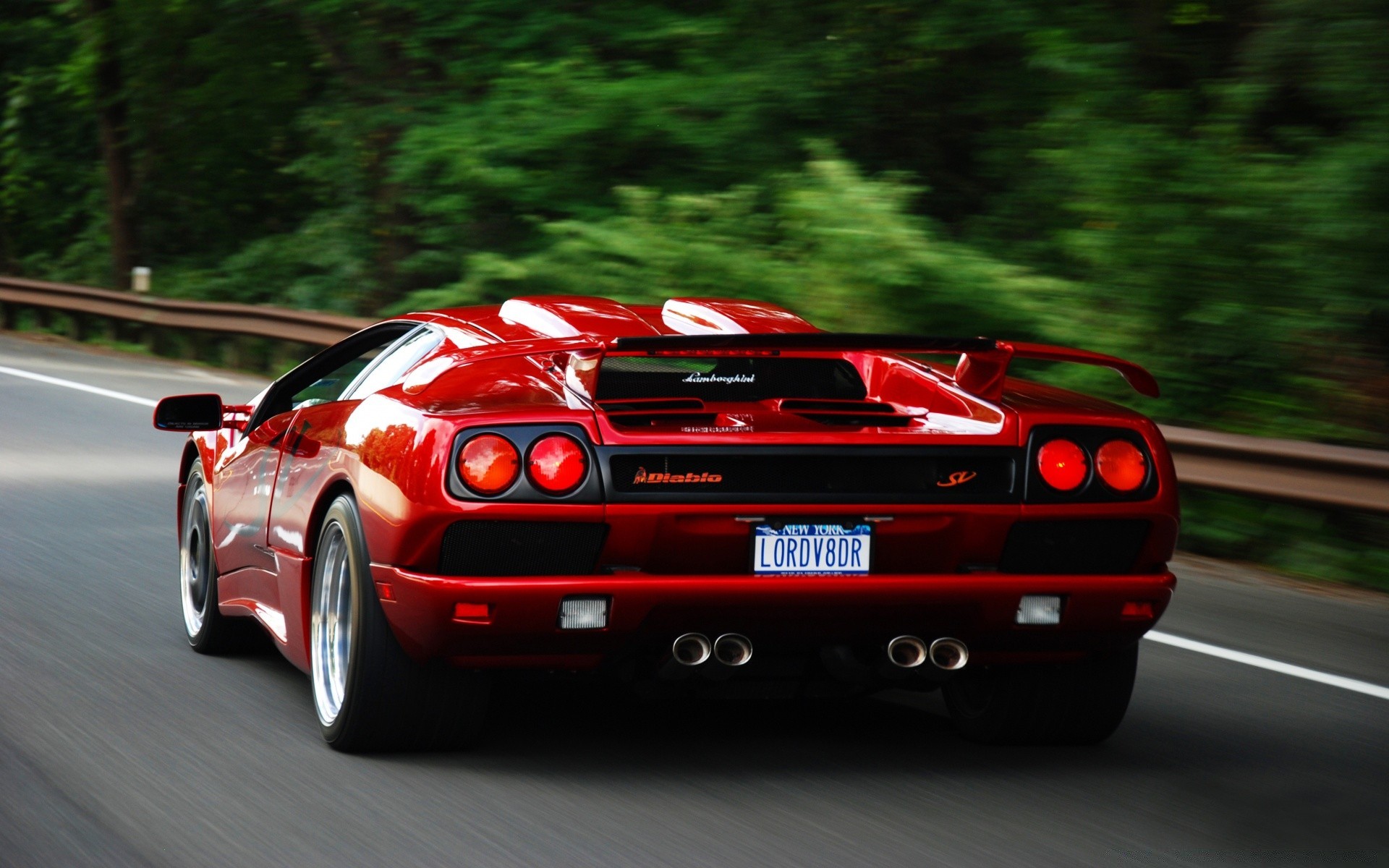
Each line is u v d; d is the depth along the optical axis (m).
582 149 39.06
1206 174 26.61
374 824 8.88
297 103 56.50
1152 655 14.57
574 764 10.25
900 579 9.45
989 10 33.81
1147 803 9.79
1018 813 9.48
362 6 43.06
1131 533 9.96
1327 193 24.84
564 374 9.88
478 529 9.03
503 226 42.06
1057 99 32.19
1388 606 17.83
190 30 54.88
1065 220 31.31
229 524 12.84
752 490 9.28
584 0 41.06
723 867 8.30
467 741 10.25
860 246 29.02
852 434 9.48
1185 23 31.53
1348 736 11.84
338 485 10.42
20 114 68.56
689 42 39.03
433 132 40.59
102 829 8.68
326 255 49.25
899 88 37.47
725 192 35.69
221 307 42.97
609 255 34.59
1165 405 26.89
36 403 32.62
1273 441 20.19
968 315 29.02
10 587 15.62
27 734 10.60
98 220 67.44
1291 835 9.17
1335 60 25.41
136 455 25.77
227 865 8.12
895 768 10.41
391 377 11.23
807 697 10.34
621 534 9.10
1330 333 26.06
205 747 10.41
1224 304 26.05
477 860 8.30
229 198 62.50
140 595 15.60
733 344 9.19
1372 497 18.88
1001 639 9.81
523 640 9.18
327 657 10.63
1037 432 9.79
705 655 9.38
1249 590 18.31
